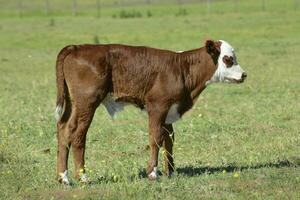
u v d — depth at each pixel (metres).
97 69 10.22
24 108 18.56
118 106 10.68
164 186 10.05
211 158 12.42
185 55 10.69
